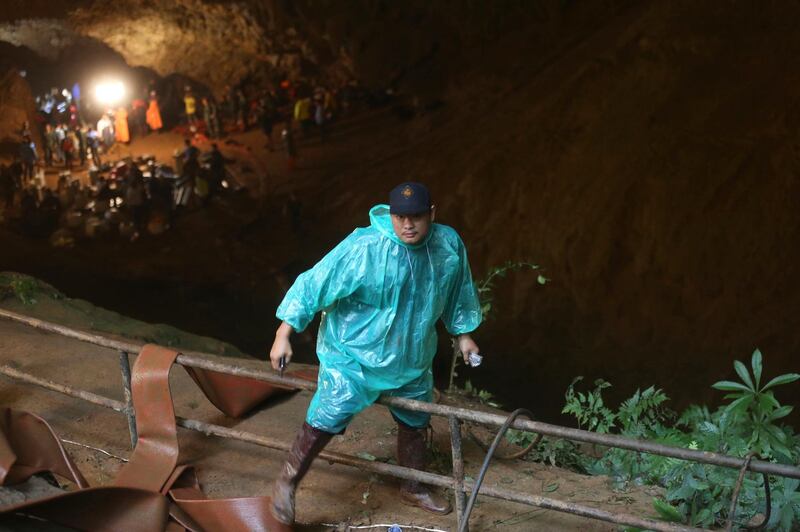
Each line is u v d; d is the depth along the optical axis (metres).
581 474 4.89
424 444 4.24
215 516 3.92
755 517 3.92
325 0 30.14
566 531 4.06
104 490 3.76
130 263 22.61
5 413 4.35
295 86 33.28
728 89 17.16
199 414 5.39
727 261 14.98
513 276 17.81
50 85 35.00
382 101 30.16
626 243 16.38
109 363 6.22
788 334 13.80
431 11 28.86
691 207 15.71
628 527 3.92
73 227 24.50
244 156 29.27
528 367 16.16
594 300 16.41
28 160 26.66
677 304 15.38
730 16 18.47
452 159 22.11
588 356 15.91
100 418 5.32
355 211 23.22
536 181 18.73
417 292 3.72
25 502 3.56
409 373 3.87
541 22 26.31
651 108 17.97
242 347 18.59
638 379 14.99
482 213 19.44
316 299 3.68
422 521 4.16
